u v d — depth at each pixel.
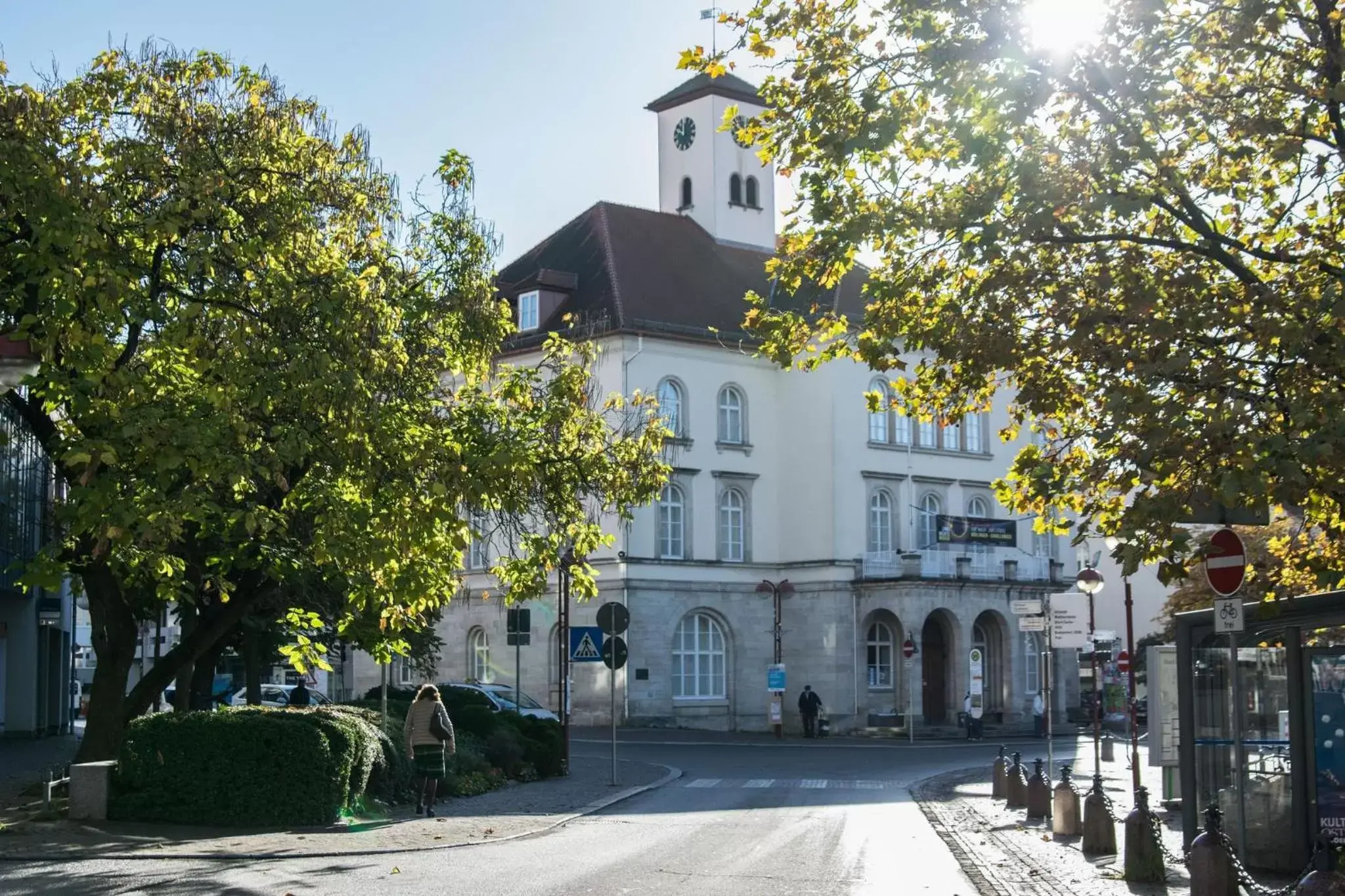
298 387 19.17
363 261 22.55
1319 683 16.84
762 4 15.99
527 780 33.00
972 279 16.09
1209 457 12.93
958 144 15.20
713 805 28.09
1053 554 71.75
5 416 23.53
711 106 69.81
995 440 70.62
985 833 22.64
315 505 21.03
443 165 24.31
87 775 21.20
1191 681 17.62
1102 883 16.89
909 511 66.38
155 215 19.25
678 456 61.62
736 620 63.25
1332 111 14.98
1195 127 15.93
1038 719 62.69
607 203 66.25
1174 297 14.59
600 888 15.91
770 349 17.00
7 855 17.84
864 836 22.05
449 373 24.75
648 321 61.12
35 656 47.88
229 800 21.20
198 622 23.92
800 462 64.75
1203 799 17.56
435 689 24.45
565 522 24.80
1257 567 17.48
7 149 17.88
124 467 19.25
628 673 59.53
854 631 63.03
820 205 15.88
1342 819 16.70
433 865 17.89
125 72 21.30
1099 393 15.63
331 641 33.62
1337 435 11.88
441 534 21.78
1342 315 12.53
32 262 18.09
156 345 19.45
